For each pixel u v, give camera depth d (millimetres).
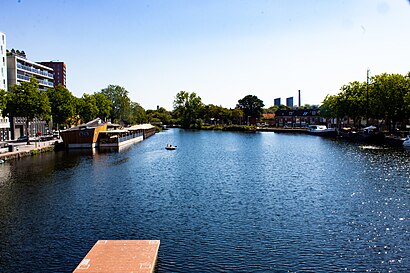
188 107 199375
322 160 57344
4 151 60250
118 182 39938
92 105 114188
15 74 100750
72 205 30469
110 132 84125
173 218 26812
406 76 86125
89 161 56594
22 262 19641
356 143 87312
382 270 18578
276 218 26750
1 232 24109
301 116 183875
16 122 89750
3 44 88875
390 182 38781
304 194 34031
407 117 86000
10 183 39156
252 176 43719
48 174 44562
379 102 86438
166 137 125250
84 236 23234
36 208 29578
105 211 28656
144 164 54094
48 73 126125
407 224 25281
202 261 19547
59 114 92562
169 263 19312
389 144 81312
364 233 23578
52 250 21125
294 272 18359
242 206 30031
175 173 46094
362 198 32312
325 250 20953
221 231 24031
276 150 75375
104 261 18578
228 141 103875
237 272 18375
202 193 34656
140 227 24859
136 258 18953
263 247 21375
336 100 113125
